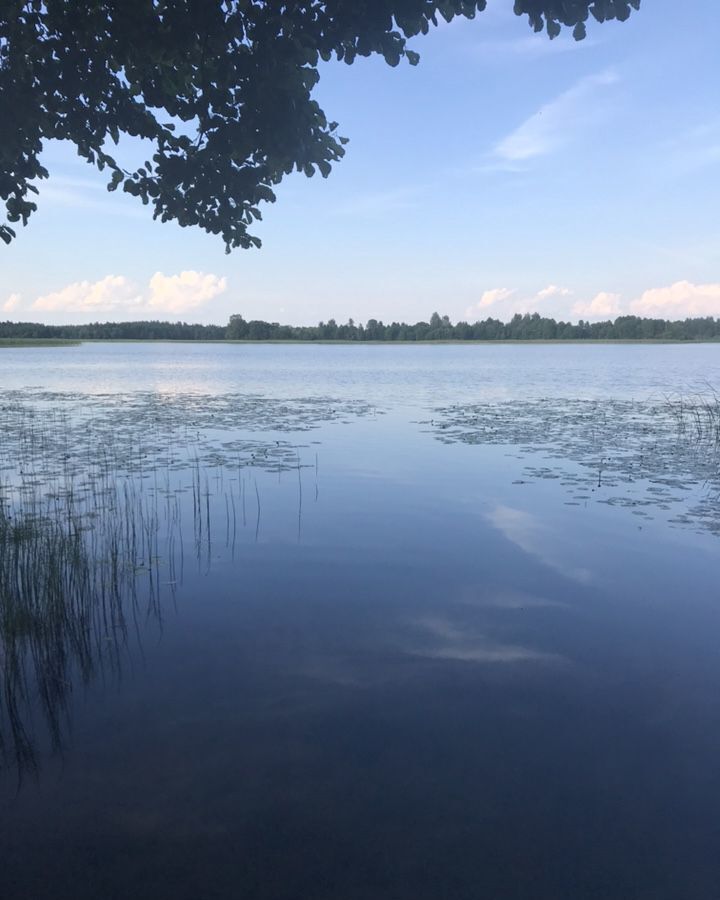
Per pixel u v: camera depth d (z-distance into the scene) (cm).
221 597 580
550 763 360
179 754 368
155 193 577
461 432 1447
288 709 411
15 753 370
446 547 704
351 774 352
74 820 320
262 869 292
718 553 679
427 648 489
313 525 780
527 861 296
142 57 497
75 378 3117
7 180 543
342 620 535
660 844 305
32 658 476
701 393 2333
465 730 389
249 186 569
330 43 468
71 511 827
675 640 498
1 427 1495
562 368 3994
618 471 1049
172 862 296
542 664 464
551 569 641
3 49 509
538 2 422
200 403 2023
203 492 925
